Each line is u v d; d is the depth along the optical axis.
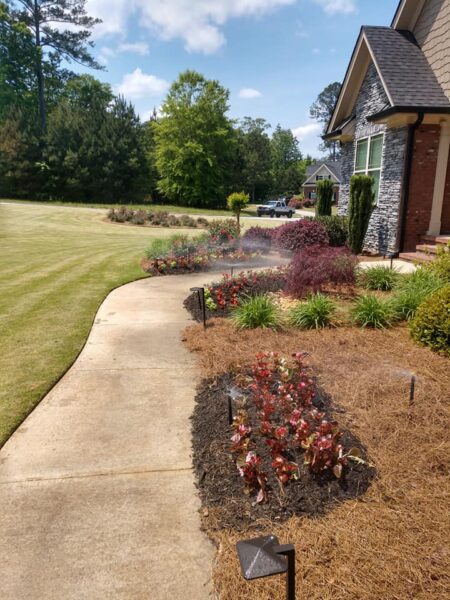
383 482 2.39
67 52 40.47
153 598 1.81
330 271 6.10
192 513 2.28
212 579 1.89
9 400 3.49
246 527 2.15
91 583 1.88
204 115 41.69
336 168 59.06
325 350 4.31
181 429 3.10
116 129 40.66
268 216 38.34
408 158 9.19
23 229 21.48
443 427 2.87
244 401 3.23
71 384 3.83
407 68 9.47
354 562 1.90
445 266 6.45
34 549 2.06
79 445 2.90
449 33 9.02
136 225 26.03
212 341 4.73
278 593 1.79
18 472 2.62
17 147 36.94
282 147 85.62
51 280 8.27
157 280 8.36
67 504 2.35
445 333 4.10
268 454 2.63
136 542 2.10
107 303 6.58
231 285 6.80
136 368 4.17
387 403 3.19
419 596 1.74
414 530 2.07
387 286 6.55
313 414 2.85
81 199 39.66
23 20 37.91
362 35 10.48
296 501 2.28
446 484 2.38
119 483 2.53
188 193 42.53
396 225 9.63
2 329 5.30
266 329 4.99
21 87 42.91
